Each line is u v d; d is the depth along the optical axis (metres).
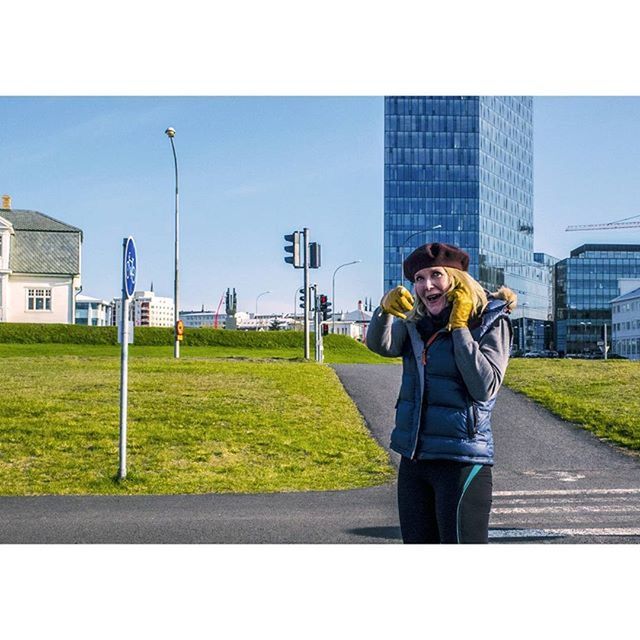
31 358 31.36
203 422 14.58
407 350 4.27
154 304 176.12
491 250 108.75
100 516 8.07
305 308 30.86
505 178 115.31
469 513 3.95
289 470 11.25
